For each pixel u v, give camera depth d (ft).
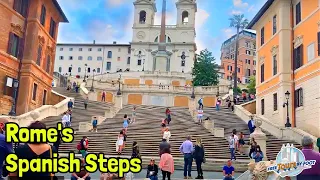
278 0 105.50
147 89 193.67
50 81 126.93
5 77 96.63
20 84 102.27
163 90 193.26
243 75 390.21
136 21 332.60
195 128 96.22
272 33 112.98
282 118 99.91
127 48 351.87
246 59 396.78
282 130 93.40
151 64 320.70
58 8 124.06
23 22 105.60
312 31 91.15
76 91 166.30
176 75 251.39
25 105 101.24
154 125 100.01
